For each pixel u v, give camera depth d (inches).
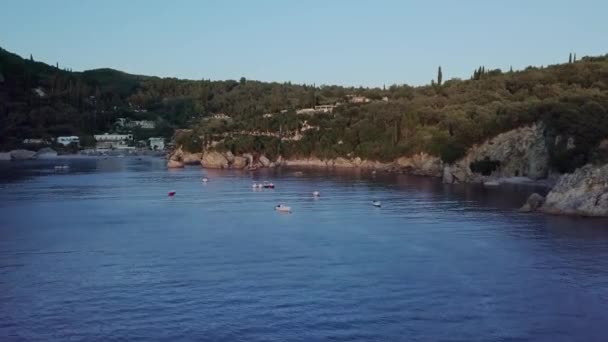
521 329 2650.1
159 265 3659.0
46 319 2760.8
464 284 3255.4
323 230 4773.6
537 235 4463.6
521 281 3304.6
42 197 6934.1
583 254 3873.0
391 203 6294.3
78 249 4089.6
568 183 5506.9
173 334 2598.4
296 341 2527.1
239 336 2578.7
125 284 3267.7
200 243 4288.9
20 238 4451.3
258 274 3454.7
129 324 2701.8
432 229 4756.4
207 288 3193.9
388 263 3690.9
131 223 5132.9
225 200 6707.7
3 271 3521.2
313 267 3602.4
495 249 4033.0
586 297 3041.3
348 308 2896.2
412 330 2637.8
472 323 2714.1
